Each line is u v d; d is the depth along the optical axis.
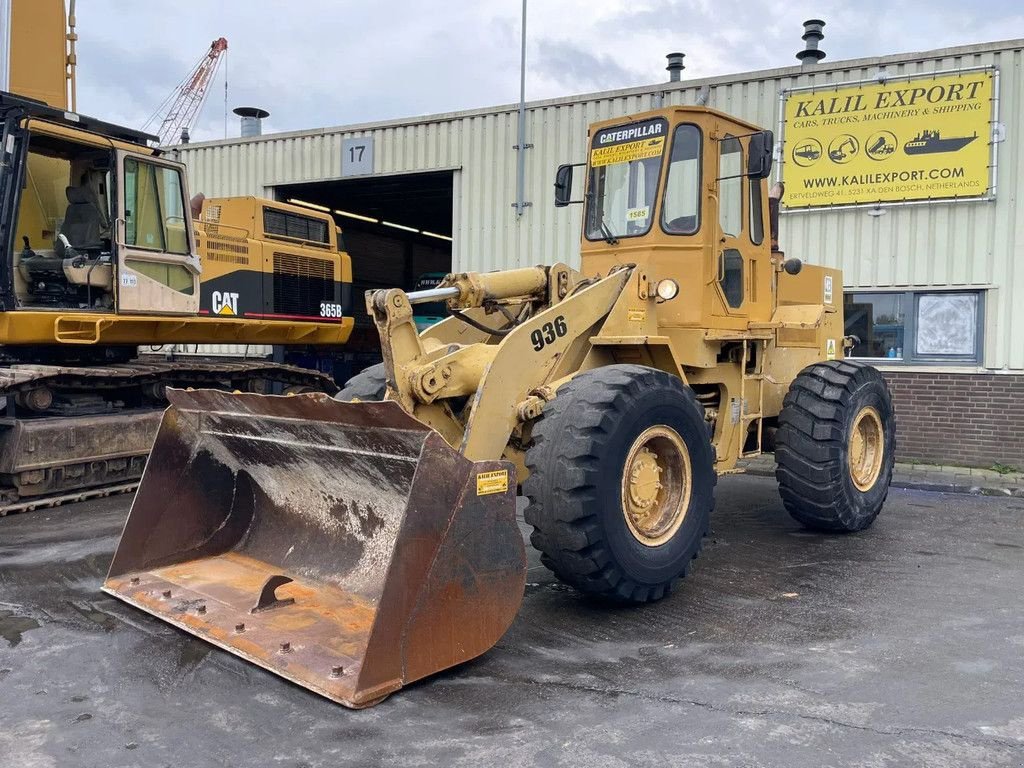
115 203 7.96
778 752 3.12
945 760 3.07
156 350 12.09
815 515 6.41
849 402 6.33
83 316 7.77
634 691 3.64
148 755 3.08
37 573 5.28
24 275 7.81
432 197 16.91
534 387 4.84
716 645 4.20
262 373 10.12
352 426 3.94
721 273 5.98
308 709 3.44
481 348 5.02
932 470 9.78
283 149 14.58
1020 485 8.75
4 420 7.34
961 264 9.98
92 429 7.80
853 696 3.61
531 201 12.38
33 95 8.57
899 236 10.27
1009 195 9.72
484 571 3.85
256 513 5.14
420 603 3.62
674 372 5.48
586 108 11.94
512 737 3.22
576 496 4.30
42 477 7.40
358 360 15.57
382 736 3.23
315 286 11.31
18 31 8.44
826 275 7.77
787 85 10.72
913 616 4.67
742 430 6.32
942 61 9.93
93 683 3.67
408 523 3.55
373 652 3.48
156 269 8.44
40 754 3.08
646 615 4.64
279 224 10.94
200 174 15.39
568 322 5.07
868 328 10.61
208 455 5.05
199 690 3.61
